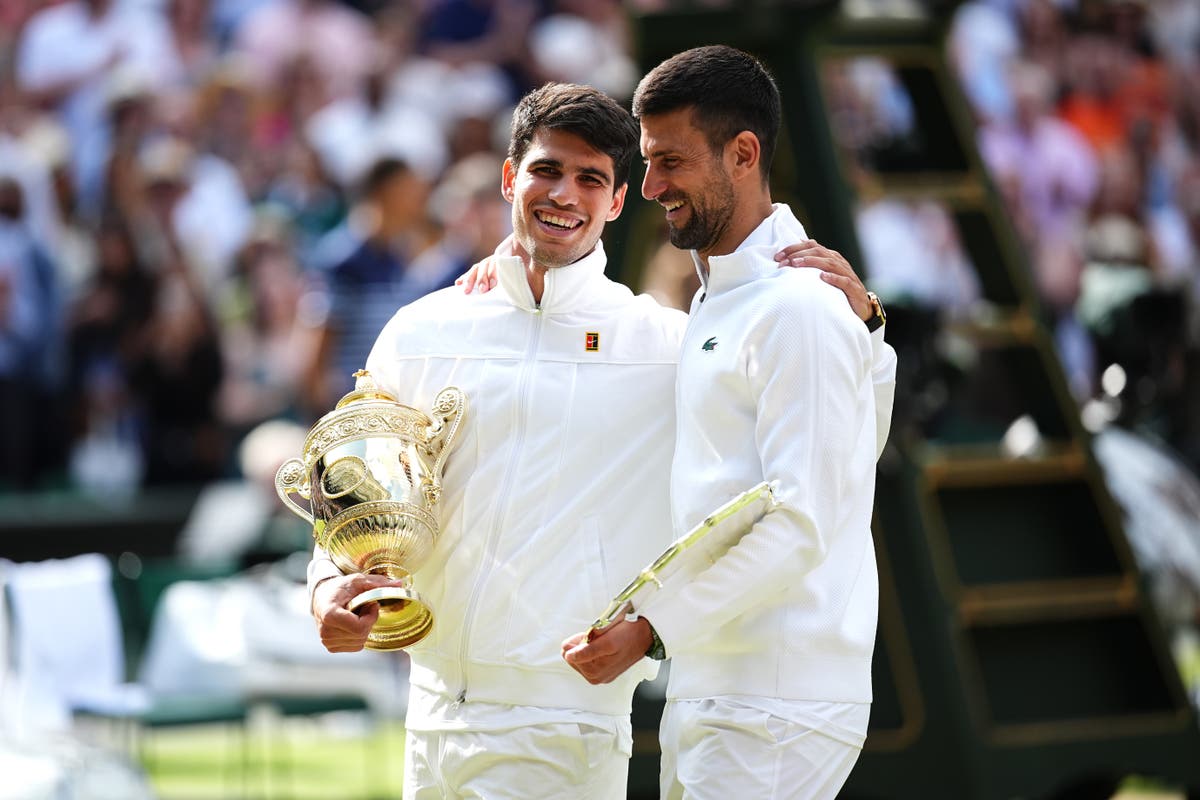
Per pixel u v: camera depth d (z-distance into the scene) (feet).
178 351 118.01
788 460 29.78
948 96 71.36
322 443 34.06
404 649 36.11
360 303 112.06
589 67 135.64
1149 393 67.51
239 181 125.08
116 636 69.97
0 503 109.81
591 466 34.42
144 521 110.01
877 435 33.30
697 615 29.68
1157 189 147.13
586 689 34.22
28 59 126.21
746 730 30.50
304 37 130.62
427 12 134.21
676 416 33.88
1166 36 150.30
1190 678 85.66
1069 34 147.43
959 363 74.33
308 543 76.84
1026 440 67.62
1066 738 61.52
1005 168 139.33
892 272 123.24
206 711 68.39
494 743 33.96
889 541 61.98
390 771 82.38
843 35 70.03
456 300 36.14
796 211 65.05
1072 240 140.56
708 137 31.24
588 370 34.73
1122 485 65.36
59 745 57.36
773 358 30.25
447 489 34.86
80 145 123.44
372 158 118.93
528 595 34.01
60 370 117.39
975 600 62.54
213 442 116.78
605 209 34.53
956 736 59.72
